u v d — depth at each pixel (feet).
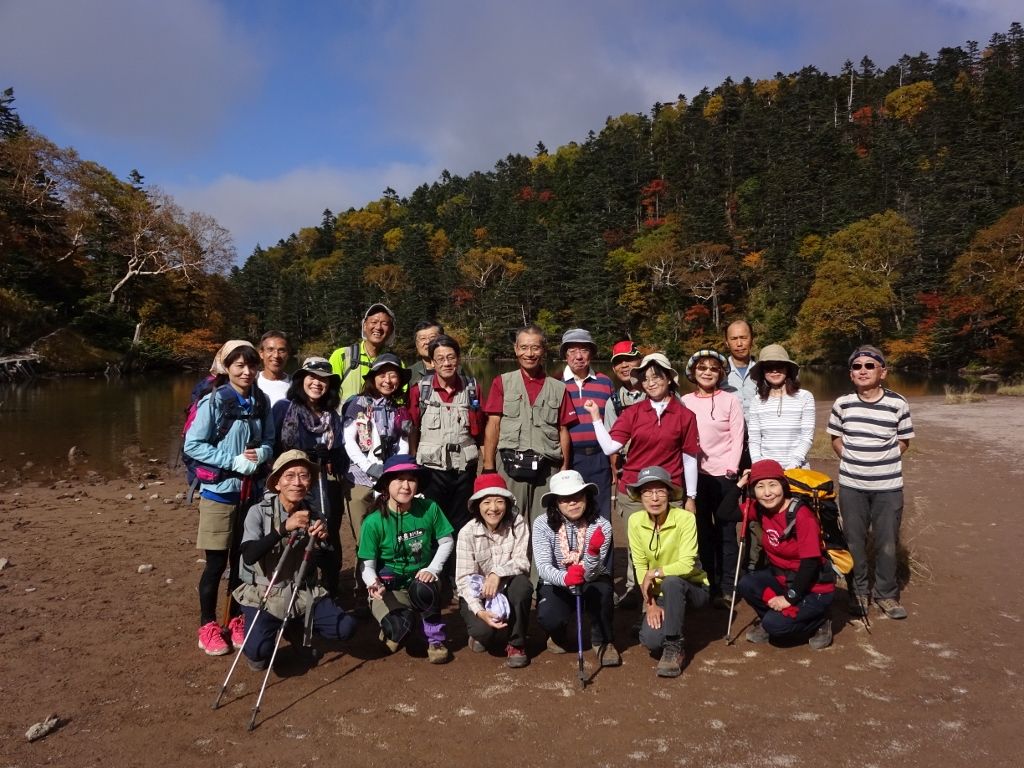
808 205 212.43
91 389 96.43
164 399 79.97
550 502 12.96
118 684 11.75
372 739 9.97
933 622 14.34
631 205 303.89
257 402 13.83
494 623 12.38
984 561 18.33
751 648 13.37
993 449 36.24
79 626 14.40
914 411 56.29
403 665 12.69
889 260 166.61
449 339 15.10
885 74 379.35
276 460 13.28
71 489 31.07
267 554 12.59
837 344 167.94
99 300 143.74
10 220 134.41
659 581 12.89
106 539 21.84
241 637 13.70
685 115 340.80
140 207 148.05
